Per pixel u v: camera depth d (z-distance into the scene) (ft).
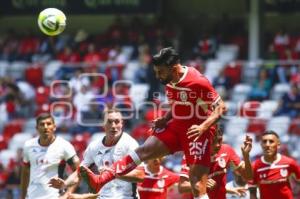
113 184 119.34
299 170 128.06
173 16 293.23
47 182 124.06
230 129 202.39
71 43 274.98
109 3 284.20
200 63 232.73
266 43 273.13
